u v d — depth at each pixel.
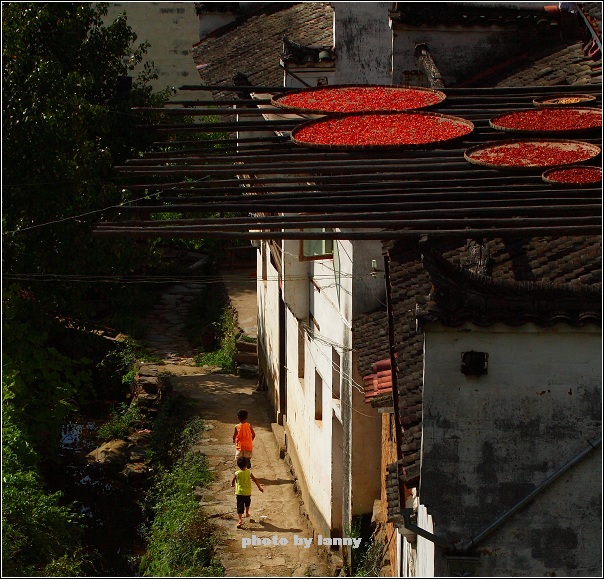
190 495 19.77
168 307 32.06
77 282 21.31
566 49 18.58
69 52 22.09
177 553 17.48
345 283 16.78
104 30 22.95
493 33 19.17
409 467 10.29
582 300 9.79
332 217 10.77
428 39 19.06
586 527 10.13
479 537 10.12
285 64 19.09
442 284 9.74
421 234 10.21
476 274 9.95
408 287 12.62
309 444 19.64
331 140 13.23
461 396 10.08
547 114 14.50
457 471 10.16
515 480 10.14
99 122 21.89
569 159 12.52
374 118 14.34
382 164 12.31
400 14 18.77
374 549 15.61
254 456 22.56
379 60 19.11
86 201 20.34
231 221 10.67
